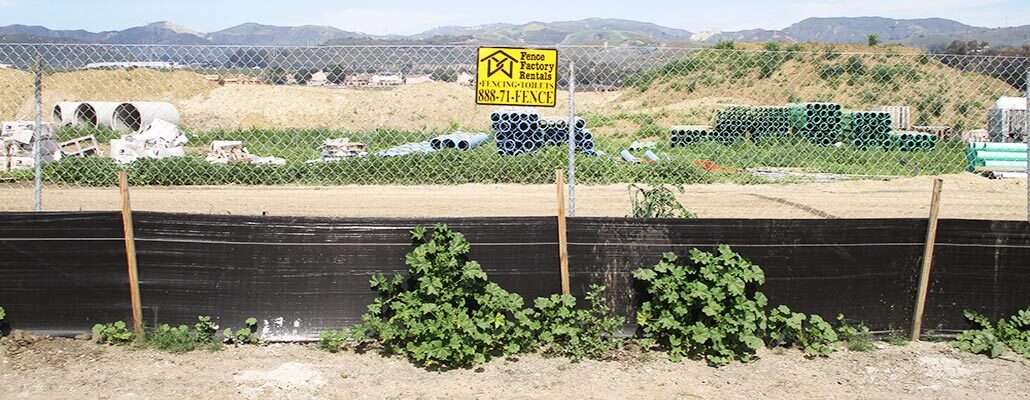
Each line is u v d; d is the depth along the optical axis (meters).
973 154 17.17
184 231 6.21
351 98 29.77
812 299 6.49
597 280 6.36
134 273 6.21
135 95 27.08
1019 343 6.50
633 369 5.95
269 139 20.44
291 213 11.34
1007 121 18.16
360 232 6.25
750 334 6.08
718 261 6.18
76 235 6.20
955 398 5.58
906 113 23.05
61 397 5.30
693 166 16.03
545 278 6.32
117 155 17.39
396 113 28.36
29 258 6.20
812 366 6.10
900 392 5.67
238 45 7.27
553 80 6.51
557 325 6.18
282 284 6.25
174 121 24.77
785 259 6.43
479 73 6.46
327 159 16.20
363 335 6.14
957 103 21.81
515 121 16.67
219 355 6.04
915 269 6.61
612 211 11.99
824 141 22.12
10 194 12.69
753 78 28.77
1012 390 5.73
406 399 5.38
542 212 11.70
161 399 5.30
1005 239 6.63
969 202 13.27
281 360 5.98
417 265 5.97
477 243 6.25
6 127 16.39
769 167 18.14
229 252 6.23
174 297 6.25
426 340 5.93
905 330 6.66
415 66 8.80
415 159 15.19
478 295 6.12
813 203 12.90
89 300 6.25
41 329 6.26
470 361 5.97
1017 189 14.66
